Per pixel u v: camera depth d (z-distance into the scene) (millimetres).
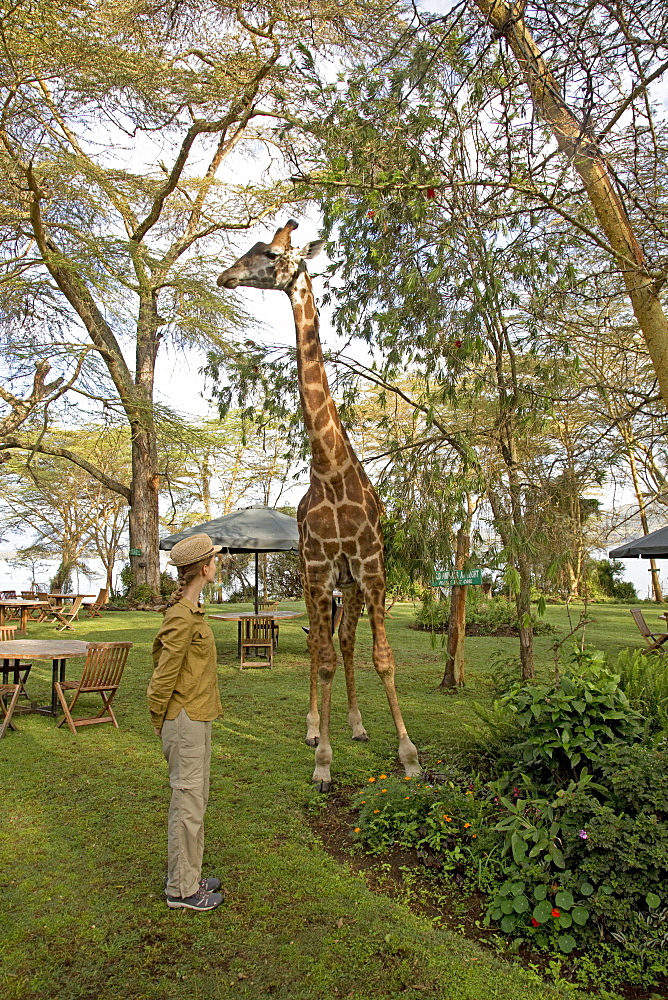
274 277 4770
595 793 3557
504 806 3775
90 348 16672
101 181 14219
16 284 14586
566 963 2889
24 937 3055
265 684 8750
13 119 12984
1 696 6883
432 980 2738
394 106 4500
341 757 5484
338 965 2836
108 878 3570
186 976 2785
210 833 4070
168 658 3230
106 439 25547
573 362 4738
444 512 4844
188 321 17891
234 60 14469
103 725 6691
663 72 3543
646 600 23969
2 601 14125
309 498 5105
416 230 4785
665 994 2701
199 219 19281
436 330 4914
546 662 9625
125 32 13391
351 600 5871
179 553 3393
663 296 5012
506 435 5035
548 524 4652
